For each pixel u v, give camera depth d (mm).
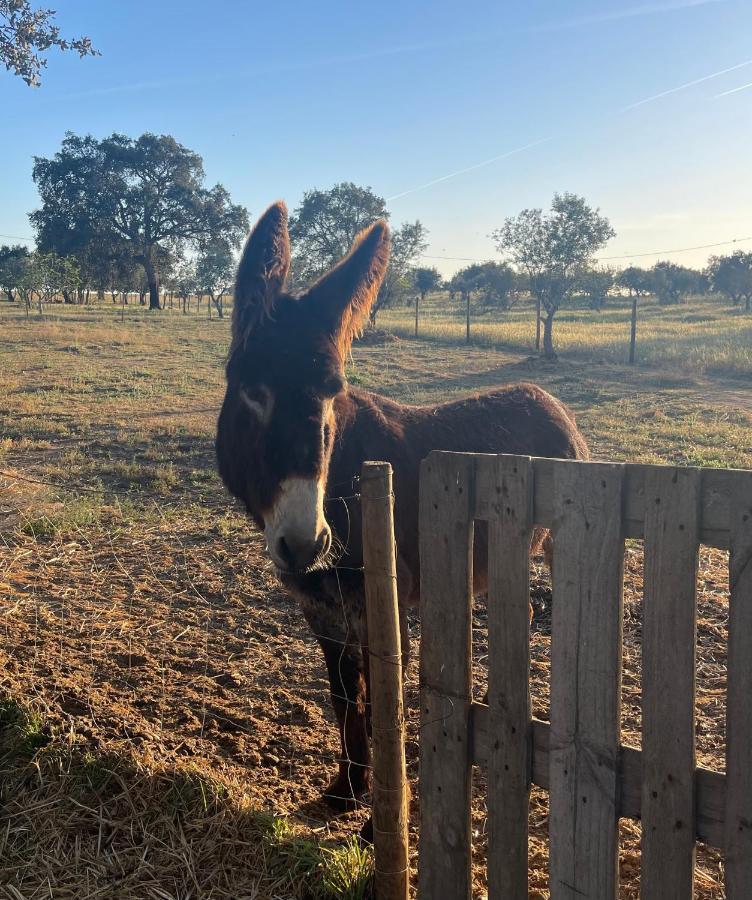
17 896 2689
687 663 1829
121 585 5887
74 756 3348
